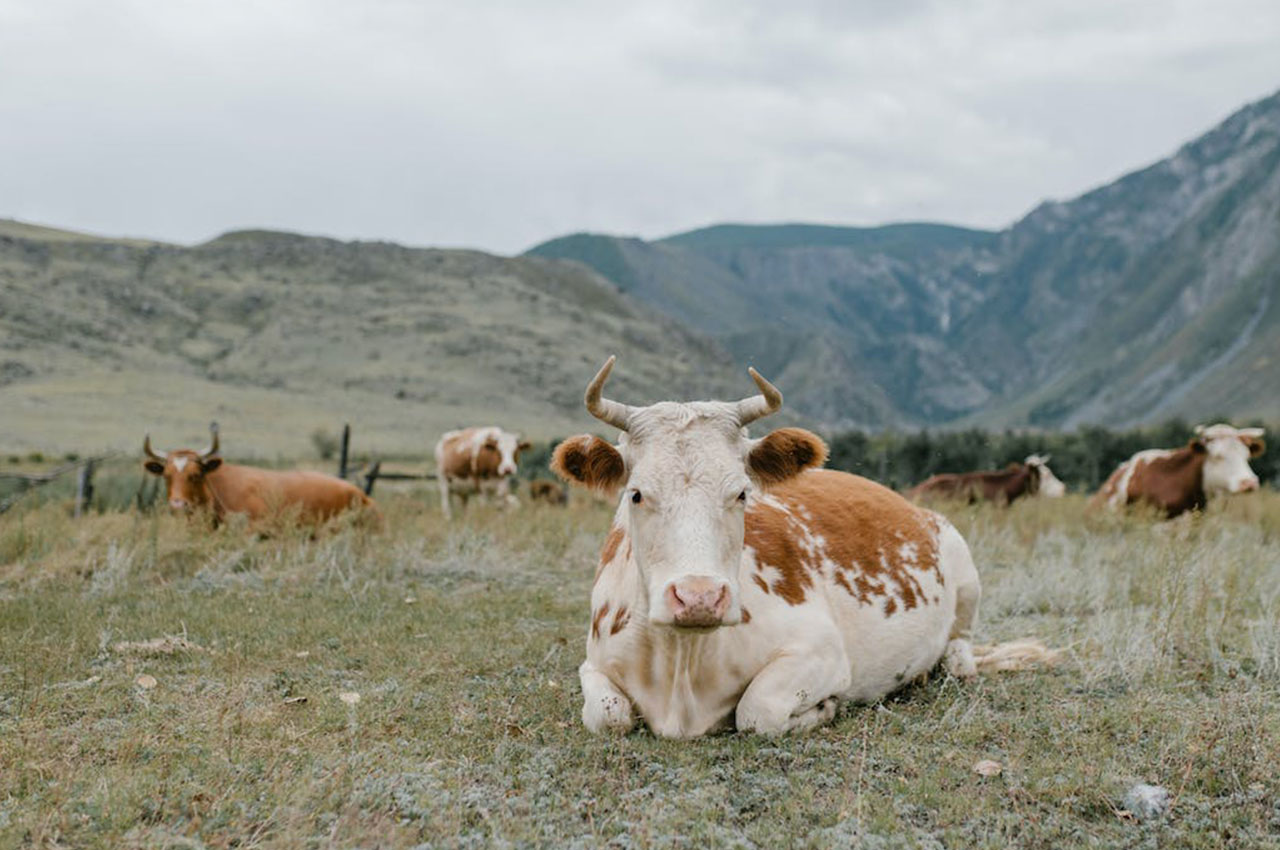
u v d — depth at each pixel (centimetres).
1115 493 1641
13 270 17825
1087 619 841
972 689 632
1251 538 1314
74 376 12600
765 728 523
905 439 4591
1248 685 618
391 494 2309
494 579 1067
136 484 2117
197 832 397
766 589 556
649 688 539
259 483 1359
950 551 695
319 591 970
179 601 898
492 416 13750
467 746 515
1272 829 420
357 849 390
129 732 518
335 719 559
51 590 947
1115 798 447
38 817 405
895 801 438
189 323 18512
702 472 497
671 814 421
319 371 15975
